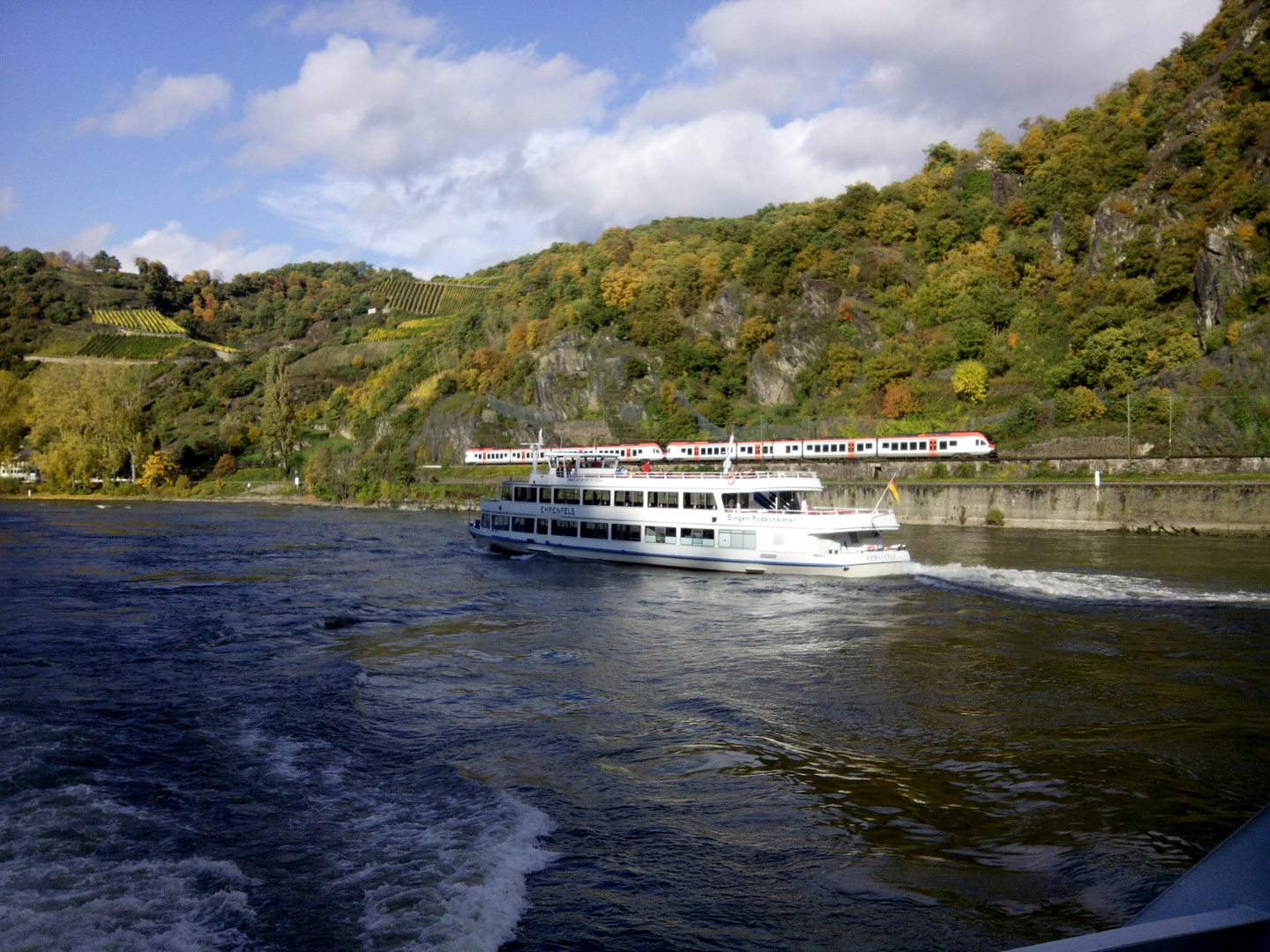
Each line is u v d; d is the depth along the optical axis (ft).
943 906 43.91
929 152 567.59
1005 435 339.77
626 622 121.39
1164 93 460.96
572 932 41.68
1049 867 47.96
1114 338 339.57
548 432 498.69
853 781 61.52
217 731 72.59
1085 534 250.98
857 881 46.75
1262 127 388.57
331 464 501.97
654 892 45.68
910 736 71.20
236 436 583.17
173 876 46.75
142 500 486.79
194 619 124.57
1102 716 75.56
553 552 195.11
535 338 552.00
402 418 545.03
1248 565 170.81
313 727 73.82
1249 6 454.81
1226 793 57.98
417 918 42.16
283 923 41.86
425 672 94.38
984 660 95.81
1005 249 448.65
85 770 62.59
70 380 540.11
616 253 605.73
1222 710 76.54
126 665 96.27
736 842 51.78
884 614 122.52
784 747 69.00
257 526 305.73
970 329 408.87
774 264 508.94
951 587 142.10
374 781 61.67
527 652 103.60
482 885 45.65
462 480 449.48
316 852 49.83
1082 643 102.53
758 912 43.55
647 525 177.06
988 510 283.18
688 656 101.09
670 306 532.32
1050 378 354.54
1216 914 15.01
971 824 53.98
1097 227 428.15
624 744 70.08
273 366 578.25
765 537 161.27
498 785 61.05
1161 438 297.33
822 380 450.71
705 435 443.32
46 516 354.33
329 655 102.22
